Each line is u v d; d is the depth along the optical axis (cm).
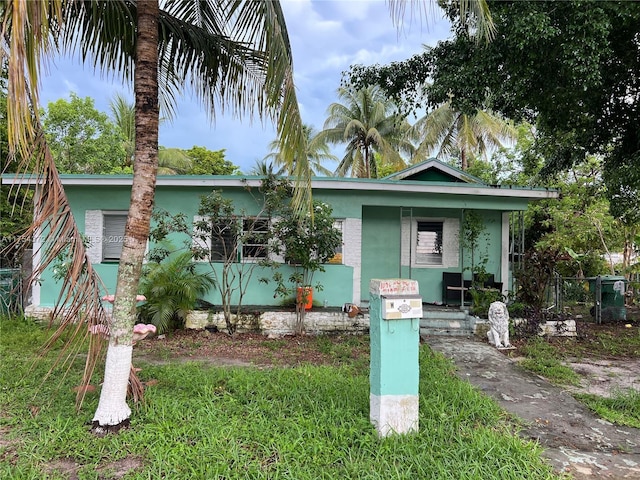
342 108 2417
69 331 380
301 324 807
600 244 1408
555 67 675
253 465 294
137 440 328
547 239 1393
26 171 347
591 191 1362
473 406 409
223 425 356
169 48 501
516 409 438
